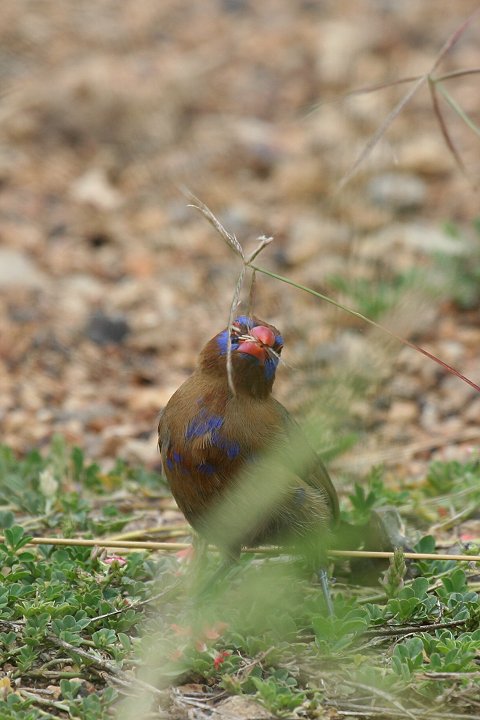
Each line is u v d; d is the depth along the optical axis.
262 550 8.41
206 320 14.06
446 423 11.76
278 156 17.44
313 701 6.44
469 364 12.80
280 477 7.59
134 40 20.28
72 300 14.38
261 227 15.74
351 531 8.37
